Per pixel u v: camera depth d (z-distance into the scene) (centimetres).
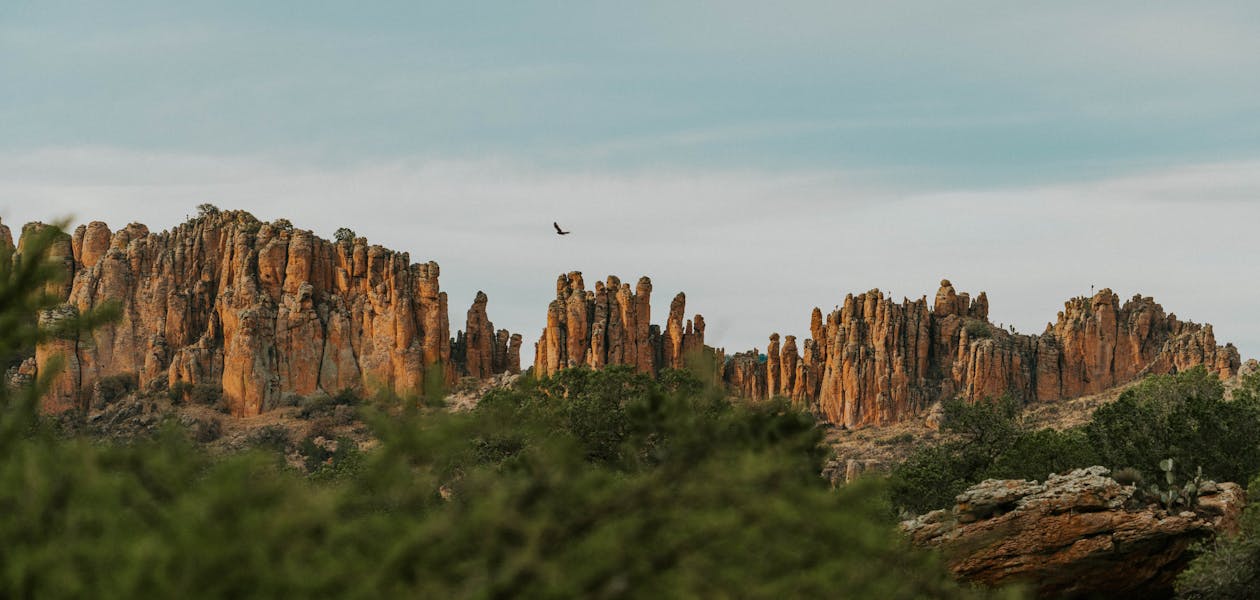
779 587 6500
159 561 5097
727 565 6475
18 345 6103
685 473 6334
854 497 7169
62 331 6253
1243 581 15238
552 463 6262
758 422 7769
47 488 5528
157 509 5738
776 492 6519
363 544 5816
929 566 8694
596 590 5778
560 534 5719
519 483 6344
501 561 5625
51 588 5081
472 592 5434
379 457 6419
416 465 6569
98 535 5519
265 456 6172
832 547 6856
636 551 6091
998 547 16750
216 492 5438
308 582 5278
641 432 11381
